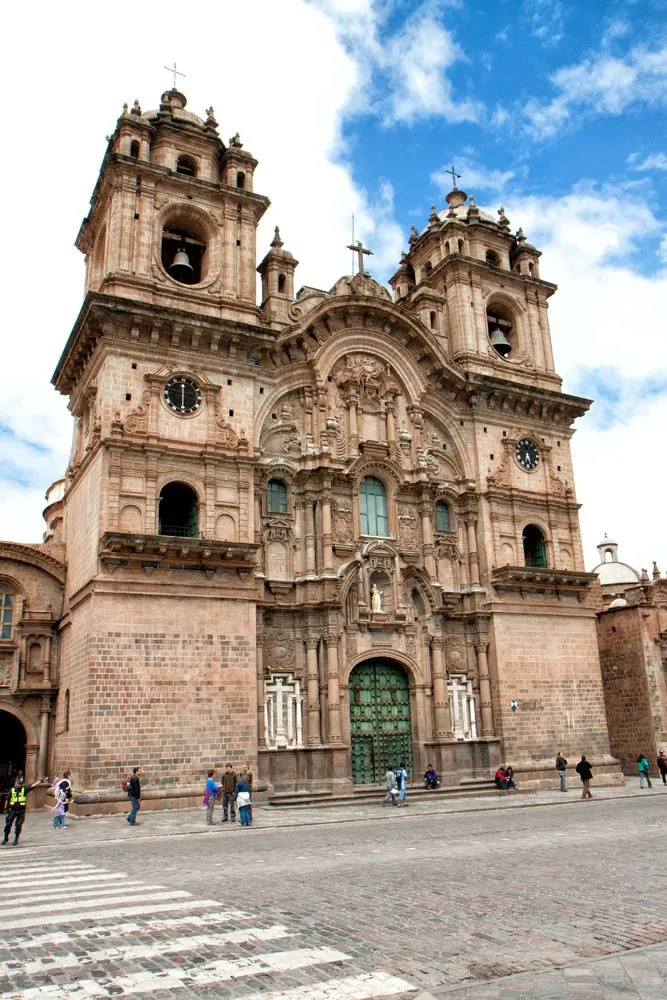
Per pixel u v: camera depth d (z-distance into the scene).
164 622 32.88
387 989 8.76
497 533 43.53
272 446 39.34
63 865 18.56
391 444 42.31
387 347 43.66
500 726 40.56
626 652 50.56
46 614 38.06
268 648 36.94
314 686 36.78
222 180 42.28
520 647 42.12
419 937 10.88
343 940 10.72
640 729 49.06
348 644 38.09
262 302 43.19
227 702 33.38
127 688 31.62
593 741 42.81
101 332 35.66
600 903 13.08
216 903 13.15
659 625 50.47
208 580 34.22
